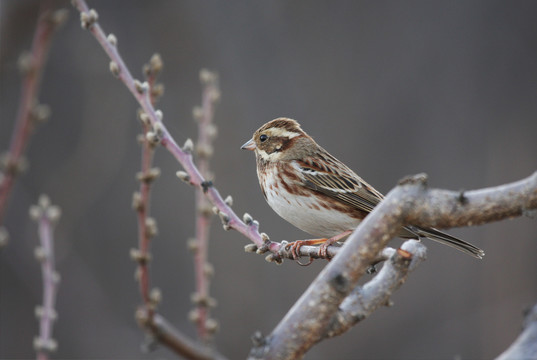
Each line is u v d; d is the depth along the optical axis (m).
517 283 14.62
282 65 16.19
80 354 13.45
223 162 14.73
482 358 14.08
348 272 3.22
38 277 13.72
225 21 16.42
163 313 14.30
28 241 13.80
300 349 3.23
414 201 3.16
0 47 8.69
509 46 16.64
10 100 14.30
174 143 5.67
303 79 16.19
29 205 14.13
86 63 15.42
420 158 15.80
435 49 16.70
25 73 6.45
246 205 14.43
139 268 6.19
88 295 13.95
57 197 14.12
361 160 15.65
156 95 5.87
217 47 16.20
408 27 16.80
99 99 15.07
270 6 16.64
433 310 14.54
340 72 16.33
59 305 13.77
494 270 14.80
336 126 15.80
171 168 15.04
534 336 2.90
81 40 15.51
